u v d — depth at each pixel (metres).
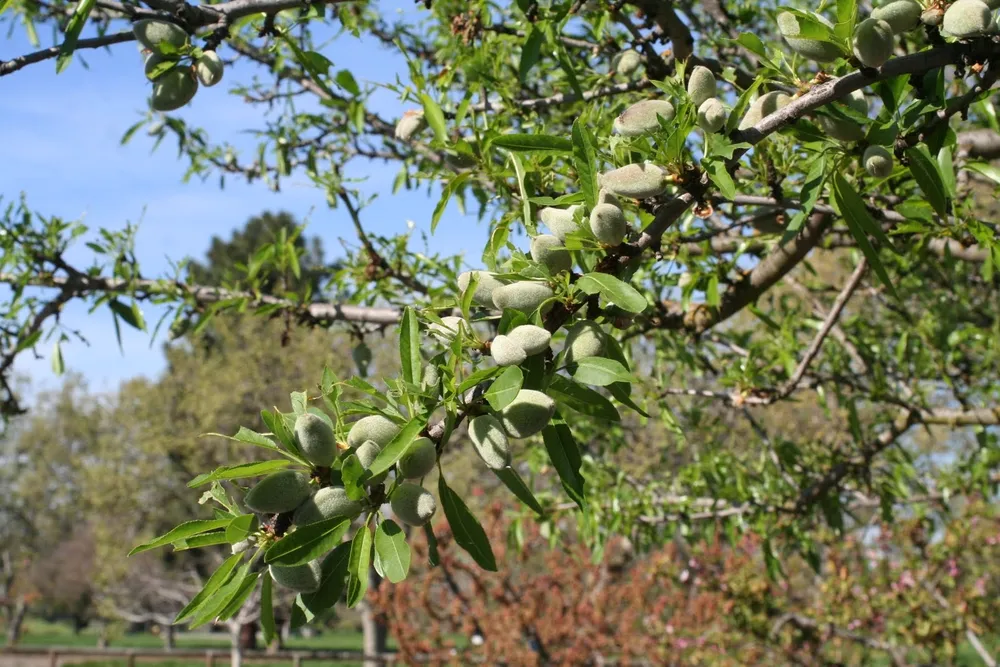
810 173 1.67
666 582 7.98
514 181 2.39
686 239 2.68
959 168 2.13
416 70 2.54
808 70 2.54
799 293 4.13
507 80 3.34
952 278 4.51
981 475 4.17
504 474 1.33
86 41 1.85
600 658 8.78
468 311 1.36
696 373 3.29
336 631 33.31
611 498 4.05
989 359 3.86
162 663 20.27
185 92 1.96
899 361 3.80
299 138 4.36
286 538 1.12
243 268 3.72
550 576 8.93
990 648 7.96
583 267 1.43
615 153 1.66
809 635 7.00
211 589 1.16
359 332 3.60
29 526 34.81
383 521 1.18
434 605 8.89
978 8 1.42
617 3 2.63
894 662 6.79
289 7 2.05
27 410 3.92
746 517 3.92
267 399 17.81
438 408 1.28
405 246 3.36
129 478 19.91
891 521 3.89
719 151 1.44
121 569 21.41
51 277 3.72
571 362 1.32
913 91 1.72
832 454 3.83
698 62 2.67
